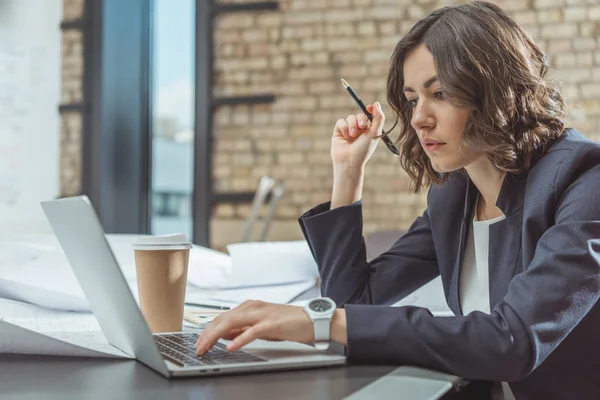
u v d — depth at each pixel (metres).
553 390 1.16
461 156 1.23
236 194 5.54
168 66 5.71
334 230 1.43
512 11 5.07
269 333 0.95
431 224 1.45
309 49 5.47
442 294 1.79
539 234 1.14
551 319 0.97
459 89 1.18
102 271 0.90
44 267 1.65
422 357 0.93
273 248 2.11
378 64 5.32
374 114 1.49
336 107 5.41
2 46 5.22
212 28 5.66
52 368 0.92
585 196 1.08
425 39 1.24
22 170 5.28
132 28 5.71
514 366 0.94
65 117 5.71
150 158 5.76
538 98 1.23
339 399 0.74
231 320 0.97
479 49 1.19
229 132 5.62
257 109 5.56
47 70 5.54
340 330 0.96
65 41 5.74
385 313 0.97
